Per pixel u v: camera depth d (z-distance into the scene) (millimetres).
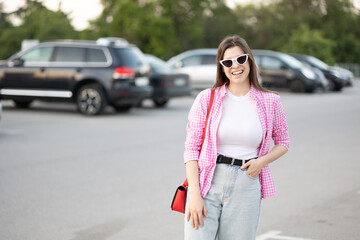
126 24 59781
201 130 3291
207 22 80875
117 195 6797
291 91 25875
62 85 15734
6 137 11562
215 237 3283
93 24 61688
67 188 7156
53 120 14570
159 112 16906
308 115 15953
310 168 8352
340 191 6941
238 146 3270
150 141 11008
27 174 7996
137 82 15633
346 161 8906
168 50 61781
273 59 26219
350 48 74562
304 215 5926
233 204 3230
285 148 3355
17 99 16344
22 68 16156
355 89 30469
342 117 15414
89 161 8953
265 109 3295
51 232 5438
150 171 8180
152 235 5344
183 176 7848
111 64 15391
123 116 15648
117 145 10523
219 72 3334
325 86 26109
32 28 53469
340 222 5684
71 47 15797
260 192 3305
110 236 5320
